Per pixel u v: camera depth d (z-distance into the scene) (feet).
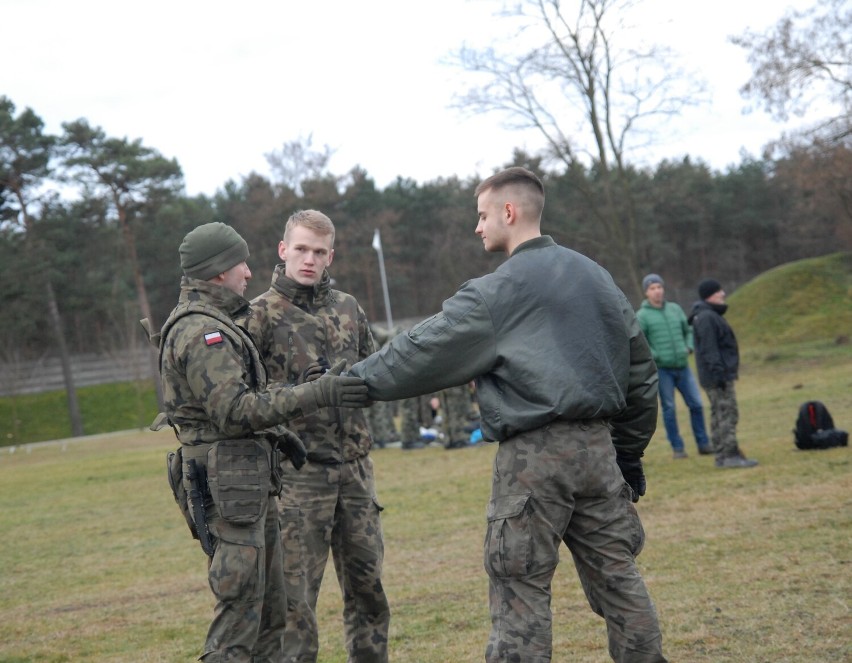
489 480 36.78
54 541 33.60
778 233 217.56
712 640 14.65
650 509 26.08
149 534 33.53
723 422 32.17
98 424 158.92
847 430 38.60
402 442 52.26
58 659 17.57
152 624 19.76
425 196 217.36
